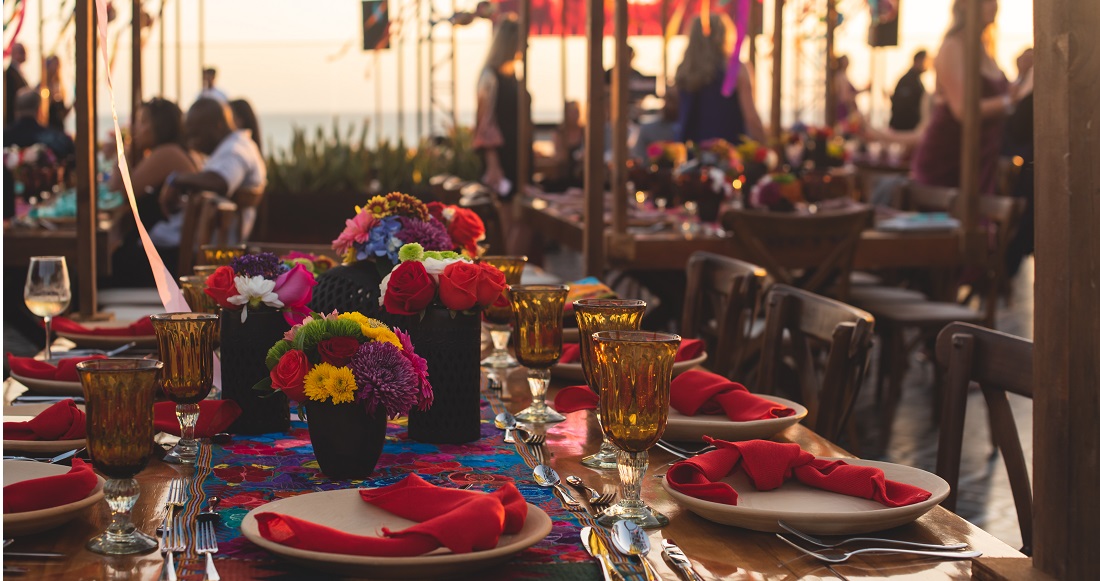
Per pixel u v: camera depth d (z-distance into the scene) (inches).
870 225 153.5
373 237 67.4
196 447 58.1
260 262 63.4
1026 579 40.2
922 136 224.1
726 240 155.8
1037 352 41.4
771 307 89.3
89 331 89.0
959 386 67.9
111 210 177.6
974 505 132.0
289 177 277.1
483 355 90.3
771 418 62.1
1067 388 39.8
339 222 276.1
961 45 212.7
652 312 188.5
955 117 216.2
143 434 42.8
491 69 271.1
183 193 198.1
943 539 45.8
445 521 40.1
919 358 221.1
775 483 50.9
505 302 81.1
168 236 199.0
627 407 46.1
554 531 46.0
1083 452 39.3
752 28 279.1
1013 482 66.0
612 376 46.1
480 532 40.1
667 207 198.7
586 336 55.0
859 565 42.8
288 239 275.0
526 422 66.2
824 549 44.4
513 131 272.8
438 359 60.9
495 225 170.2
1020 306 278.1
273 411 63.7
